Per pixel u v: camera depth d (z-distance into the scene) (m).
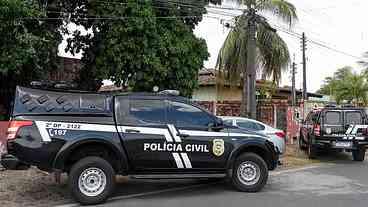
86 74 20.81
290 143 23.55
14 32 15.81
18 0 15.51
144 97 9.80
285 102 25.58
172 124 9.84
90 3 18.95
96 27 19.16
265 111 26.12
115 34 18.17
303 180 12.45
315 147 17.77
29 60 16.86
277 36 24.20
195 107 10.10
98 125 9.34
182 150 9.80
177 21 19.75
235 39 24.22
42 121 9.02
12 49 15.95
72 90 9.43
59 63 20.08
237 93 31.84
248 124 15.16
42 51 17.50
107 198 9.44
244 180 10.46
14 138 8.91
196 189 10.86
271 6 23.38
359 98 56.94
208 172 10.03
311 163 16.81
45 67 18.73
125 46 18.16
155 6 19.27
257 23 22.41
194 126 9.99
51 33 18.25
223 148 10.09
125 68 18.59
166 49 18.77
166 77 19.23
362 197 9.95
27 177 11.80
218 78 25.70
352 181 12.30
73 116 9.25
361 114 17.38
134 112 9.68
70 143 9.03
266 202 9.36
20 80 18.36
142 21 17.97
